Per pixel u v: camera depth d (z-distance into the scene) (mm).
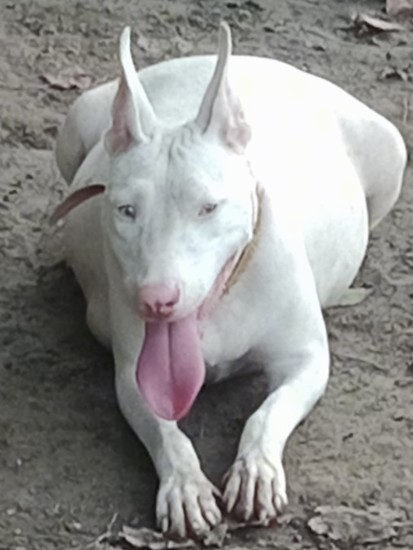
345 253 4941
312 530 4227
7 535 4246
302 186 4707
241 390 4723
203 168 4008
